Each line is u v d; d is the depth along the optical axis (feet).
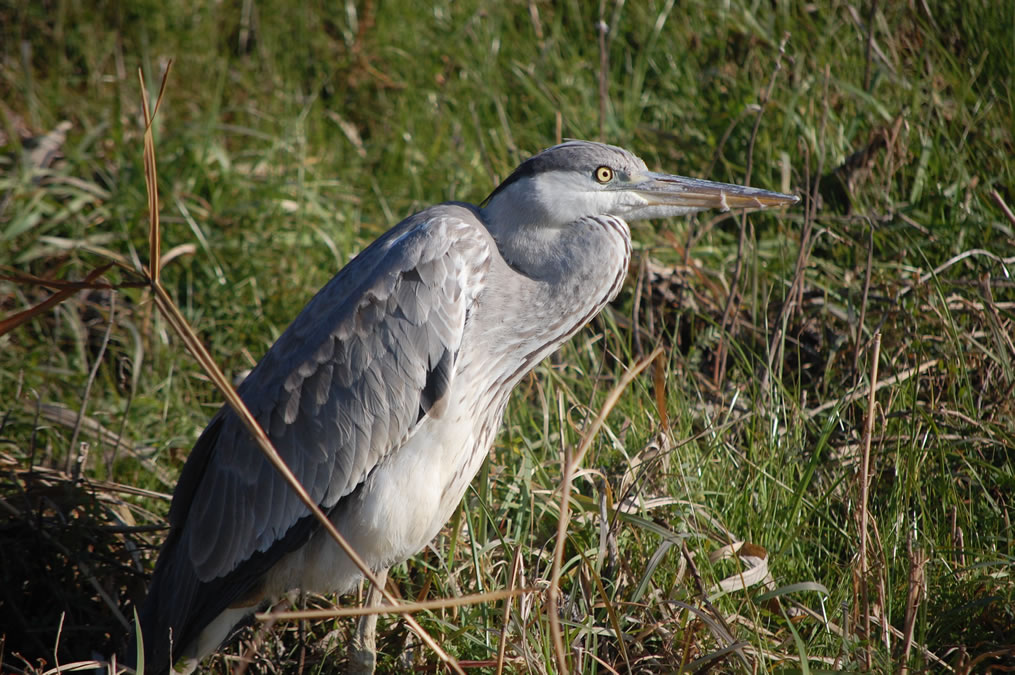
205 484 21.49
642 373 27.22
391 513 20.44
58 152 38.37
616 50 41.42
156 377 30.71
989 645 19.94
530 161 22.15
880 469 24.40
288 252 34.68
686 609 20.24
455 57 42.63
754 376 26.48
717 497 23.99
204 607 20.99
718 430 24.45
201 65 43.34
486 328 21.20
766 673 18.66
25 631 22.22
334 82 43.68
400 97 42.04
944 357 26.35
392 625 22.75
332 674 22.24
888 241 30.96
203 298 32.76
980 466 23.97
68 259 33.71
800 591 21.45
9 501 24.14
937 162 32.01
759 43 39.42
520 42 42.75
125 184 35.37
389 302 20.42
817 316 29.63
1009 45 34.24
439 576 22.86
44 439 27.94
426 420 20.39
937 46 35.14
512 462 26.02
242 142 40.88
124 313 32.19
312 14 45.52
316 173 37.65
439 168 38.65
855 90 33.58
